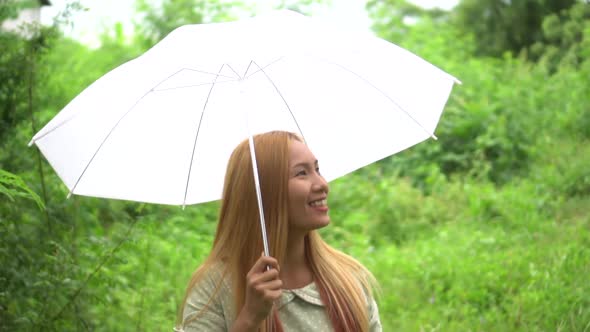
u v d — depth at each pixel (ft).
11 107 15.39
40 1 21.43
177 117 8.54
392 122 8.69
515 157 30.94
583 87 34.27
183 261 21.65
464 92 35.99
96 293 16.07
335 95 8.89
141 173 8.46
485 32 51.70
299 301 8.14
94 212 19.43
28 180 15.21
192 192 8.67
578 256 20.43
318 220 8.01
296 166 8.00
